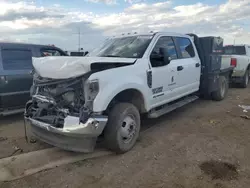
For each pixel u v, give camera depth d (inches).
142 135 184.9
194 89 249.1
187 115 240.1
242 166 136.1
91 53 202.8
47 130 144.0
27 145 165.3
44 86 146.8
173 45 211.8
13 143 168.7
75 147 135.9
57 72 137.5
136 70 160.4
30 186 118.2
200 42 262.1
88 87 131.5
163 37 198.4
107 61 140.7
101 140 160.4
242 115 235.8
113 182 121.6
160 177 125.6
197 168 134.0
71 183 121.0
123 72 150.3
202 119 225.8
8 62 216.4
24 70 224.5
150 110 183.9
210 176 125.8
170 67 196.4
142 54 174.2
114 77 142.6
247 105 281.3
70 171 132.0
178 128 201.2
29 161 141.7
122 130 149.8
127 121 152.6
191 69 233.0
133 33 207.6
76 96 136.6
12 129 199.9
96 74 133.6
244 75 399.5
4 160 142.2
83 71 132.0
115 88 140.2
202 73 267.4
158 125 209.6
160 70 183.3
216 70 278.5
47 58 150.6
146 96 169.2
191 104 288.2
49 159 144.8
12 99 216.2
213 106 276.7
